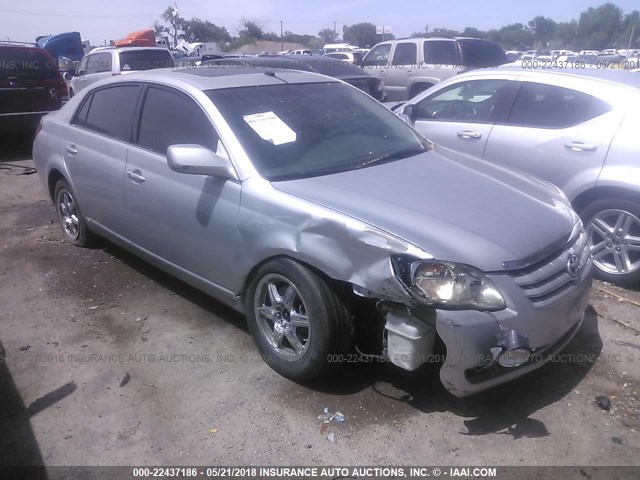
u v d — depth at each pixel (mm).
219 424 3084
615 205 4508
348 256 2957
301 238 3113
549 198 3559
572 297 3111
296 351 3309
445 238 2869
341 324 3133
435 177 3586
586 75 4988
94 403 3277
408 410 3148
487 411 3143
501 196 3385
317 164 3625
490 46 13242
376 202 3146
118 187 4383
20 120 10125
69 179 5062
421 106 6016
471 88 5641
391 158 3883
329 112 4125
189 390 3363
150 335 3951
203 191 3629
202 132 3760
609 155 4551
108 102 4719
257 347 3561
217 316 4180
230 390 3350
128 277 4848
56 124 5332
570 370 3492
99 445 2969
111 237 4805
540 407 3176
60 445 2975
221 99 3834
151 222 4109
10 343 3908
